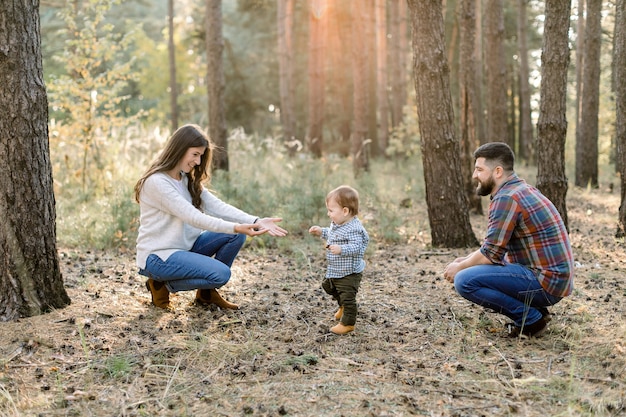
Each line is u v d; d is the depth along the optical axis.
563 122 7.75
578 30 16.28
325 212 9.01
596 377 3.49
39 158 4.36
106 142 11.36
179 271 4.47
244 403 3.20
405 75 22.06
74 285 5.29
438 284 5.66
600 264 6.50
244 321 4.49
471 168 10.44
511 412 3.08
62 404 3.17
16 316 4.33
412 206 10.98
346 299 4.23
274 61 30.66
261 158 14.86
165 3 34.38
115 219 7.56
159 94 28.66
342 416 3.04
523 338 4.16
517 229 3.99
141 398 3.26
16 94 4.18
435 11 7.21
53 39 17.12
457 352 3.92
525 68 19.84
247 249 7.32
